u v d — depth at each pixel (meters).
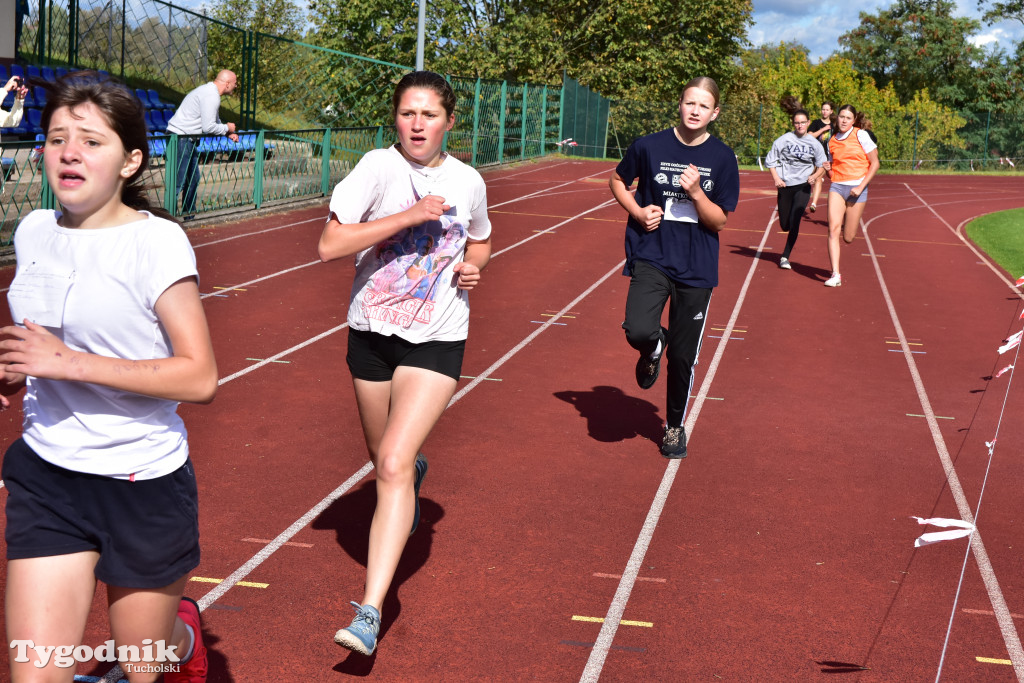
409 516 3.11
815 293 10.65
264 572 3.79
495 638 3.39
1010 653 3.42
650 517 4.54
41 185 9.83
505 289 10.05
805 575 3.99
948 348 8.34
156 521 2.26
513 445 5.47
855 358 7.86
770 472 5.20
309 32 33.41
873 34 56.53
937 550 4.28
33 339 2.04
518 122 27.03
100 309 2.21
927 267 12.95
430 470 5.02
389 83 26.14
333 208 3.23
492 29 32.56
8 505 2.27
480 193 3.44
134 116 2.23
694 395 6.62
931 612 3.71
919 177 33.97
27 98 14.58
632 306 4.95
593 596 3.74
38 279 2.24
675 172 4.92
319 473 4.88
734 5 38.22
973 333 8.98
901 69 54.84
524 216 16.09
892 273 12.29
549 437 5.63
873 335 8.73
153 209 2.34
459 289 3.38
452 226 3.34
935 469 5.34
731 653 3.36
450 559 4.00
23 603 2.20
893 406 6.54
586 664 3.25
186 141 12.12
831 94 39.88
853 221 10.95
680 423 5.35
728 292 10.48
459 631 3.43
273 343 7.34
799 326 8.97
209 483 4.66
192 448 5.12
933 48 52.75
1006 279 12.27
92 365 2.07
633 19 36.44
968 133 39.34
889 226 17.86
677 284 5.03
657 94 38.09
